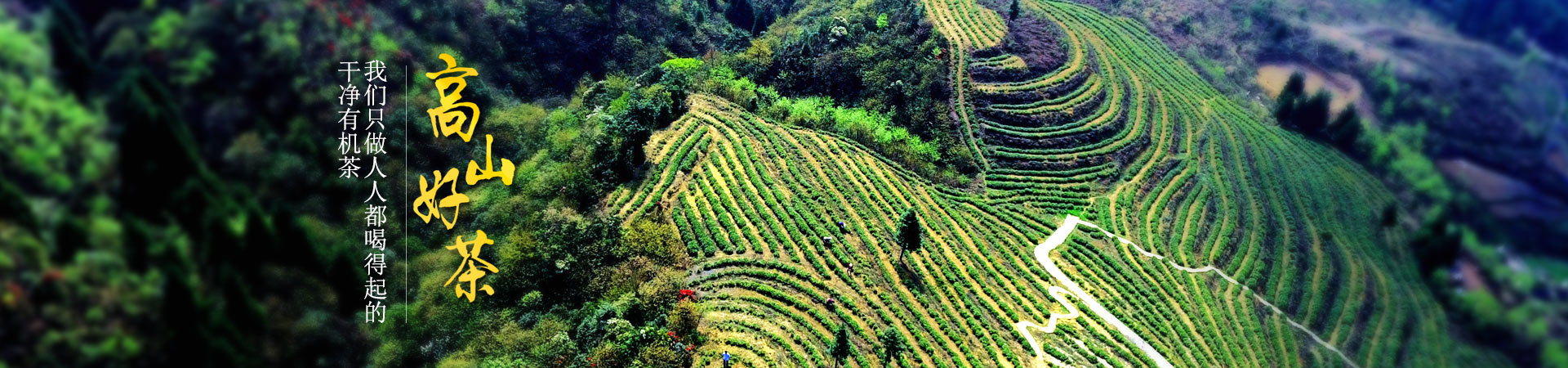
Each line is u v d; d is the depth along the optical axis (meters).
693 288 55.44
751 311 52.97
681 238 61.75
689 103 84.56
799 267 59.09
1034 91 89.25
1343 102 90.56
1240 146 89.31
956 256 65.75
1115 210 78.06
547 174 65.56
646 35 107.62
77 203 38.31
